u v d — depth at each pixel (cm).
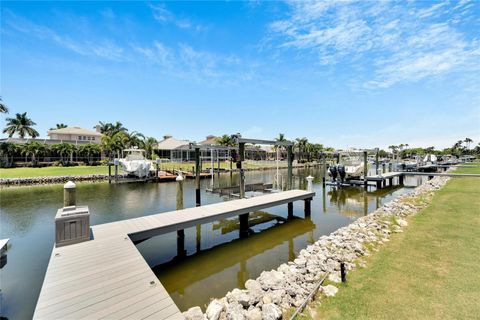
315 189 1772
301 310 318
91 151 3388
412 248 509
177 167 3222
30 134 3788
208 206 776
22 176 2106
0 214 1016
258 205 798
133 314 271
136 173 2109
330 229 844
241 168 1018
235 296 357
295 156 5316
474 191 1152
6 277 495
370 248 535
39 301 288
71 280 338
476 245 501
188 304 421
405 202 1027
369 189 1747
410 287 357
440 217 736
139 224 588
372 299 333
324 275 419
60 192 1561
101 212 1073
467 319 283
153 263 587
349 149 1989
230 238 750
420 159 3844
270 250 665
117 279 344
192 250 661
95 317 264
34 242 700
